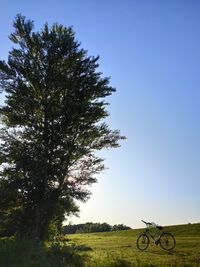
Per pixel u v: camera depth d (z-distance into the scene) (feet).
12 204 117.50
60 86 122.52
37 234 114.11
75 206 117.19
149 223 92.99
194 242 107.86
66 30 128.57
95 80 123.85
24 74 122.93
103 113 123.75
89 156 121.60
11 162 117.08
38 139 118.32
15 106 121.60
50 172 116.37
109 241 126.11
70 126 120.47
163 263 65.00
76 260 64.39
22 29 125.59
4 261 60.85
